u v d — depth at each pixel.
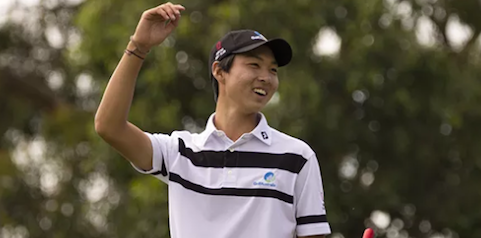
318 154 32.28
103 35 30.66
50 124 40.06
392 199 32.94
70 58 32.69
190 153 10.43
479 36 36.50
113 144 10.28
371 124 32.50
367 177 33.50
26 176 40.19
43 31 43.56
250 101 10.42
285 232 10.11
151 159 10.38
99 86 32.50
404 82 31.95
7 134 43.22
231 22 29.61
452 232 35.06
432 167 34.22
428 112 32.56
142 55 10.20
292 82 29.80
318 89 30.12
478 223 34.62
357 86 31.02
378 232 34.50
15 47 43.78
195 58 30.62
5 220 39.91
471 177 34.62
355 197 32.78
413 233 34.88
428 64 31.95
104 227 36.28
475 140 34.25
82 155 39.19
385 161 33.38
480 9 35.91
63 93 42.78
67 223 38.72
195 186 10.25
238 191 10.12
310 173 10.31
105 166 33.22
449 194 34.59
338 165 32.91
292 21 30.27
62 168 39.34
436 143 33.34
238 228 10.04
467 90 33.22
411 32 32.09
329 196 32.25
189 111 31.39
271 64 10.52
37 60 43.47
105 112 10.13
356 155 32.94
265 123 10.52
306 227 10.21
